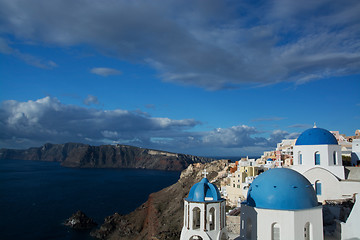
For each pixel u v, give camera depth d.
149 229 120.62
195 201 34.28
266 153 151.12
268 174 37.19
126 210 166.12
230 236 60.34
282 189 34.50
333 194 54.72
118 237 123.00
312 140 59.59
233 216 67.38
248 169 108.06
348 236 37.28
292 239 32.22
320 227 34.00
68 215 150.75
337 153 59.09
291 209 33.12
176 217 120.38
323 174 55.50
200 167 193.62
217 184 131.88
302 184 35.28
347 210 49.00
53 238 116.25
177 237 99.25
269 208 33.88
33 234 120.00
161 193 176.62
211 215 36.50
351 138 114.44
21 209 161.12
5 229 124.94
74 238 117.75
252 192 36.97
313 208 33.75
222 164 178.12
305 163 60.09
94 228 132.12
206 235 33.34
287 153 128.25
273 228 33.78
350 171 57.69
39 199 191.50
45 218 144.25
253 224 34.75
